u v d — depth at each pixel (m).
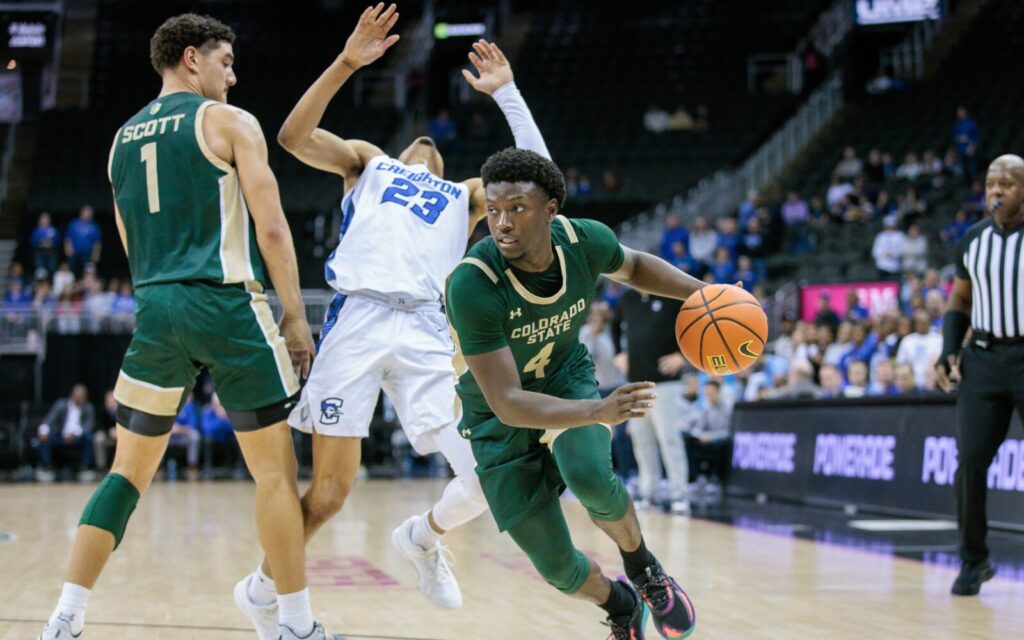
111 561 6.08
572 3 23.86
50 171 20.27
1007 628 4.12
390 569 5.69
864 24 20.91
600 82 22.45
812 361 11.10
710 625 4.19
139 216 3.47
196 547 6.75
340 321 3.88
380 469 15.57
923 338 9.52
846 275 15.78
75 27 23.20
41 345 15.07
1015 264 4.83
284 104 22.00
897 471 8.04
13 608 4.50
